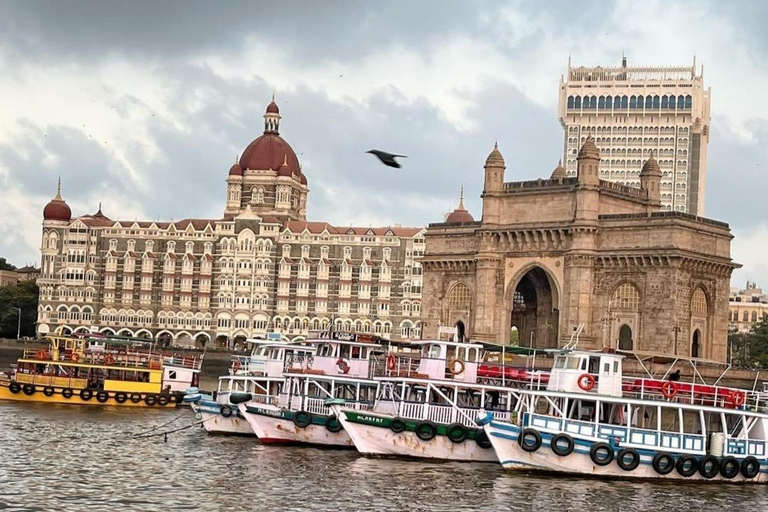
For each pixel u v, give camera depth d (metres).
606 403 82.56
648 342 124.75
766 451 82.06
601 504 70.06
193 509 64.56
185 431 101.31
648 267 125.38
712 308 130.12
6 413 110.12
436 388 88.06
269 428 92.44
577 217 129.75
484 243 138.25
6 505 63.44
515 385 94.81
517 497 71.00
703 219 127.88
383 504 67.50
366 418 85.31
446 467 82.00
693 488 77.44
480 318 137.75
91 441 91.50
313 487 72.25
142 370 125.31
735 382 117.44
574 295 129.00
